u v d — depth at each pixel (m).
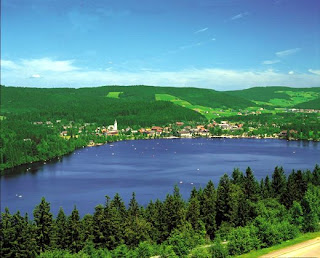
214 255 103.81
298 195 152.12
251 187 158.12
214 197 142.88
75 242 115.94
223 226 130.75
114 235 118.50
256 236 108.88
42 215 117.25
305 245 107.88
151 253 108.94
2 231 107.25
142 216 136.38
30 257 107.62
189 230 121.94
